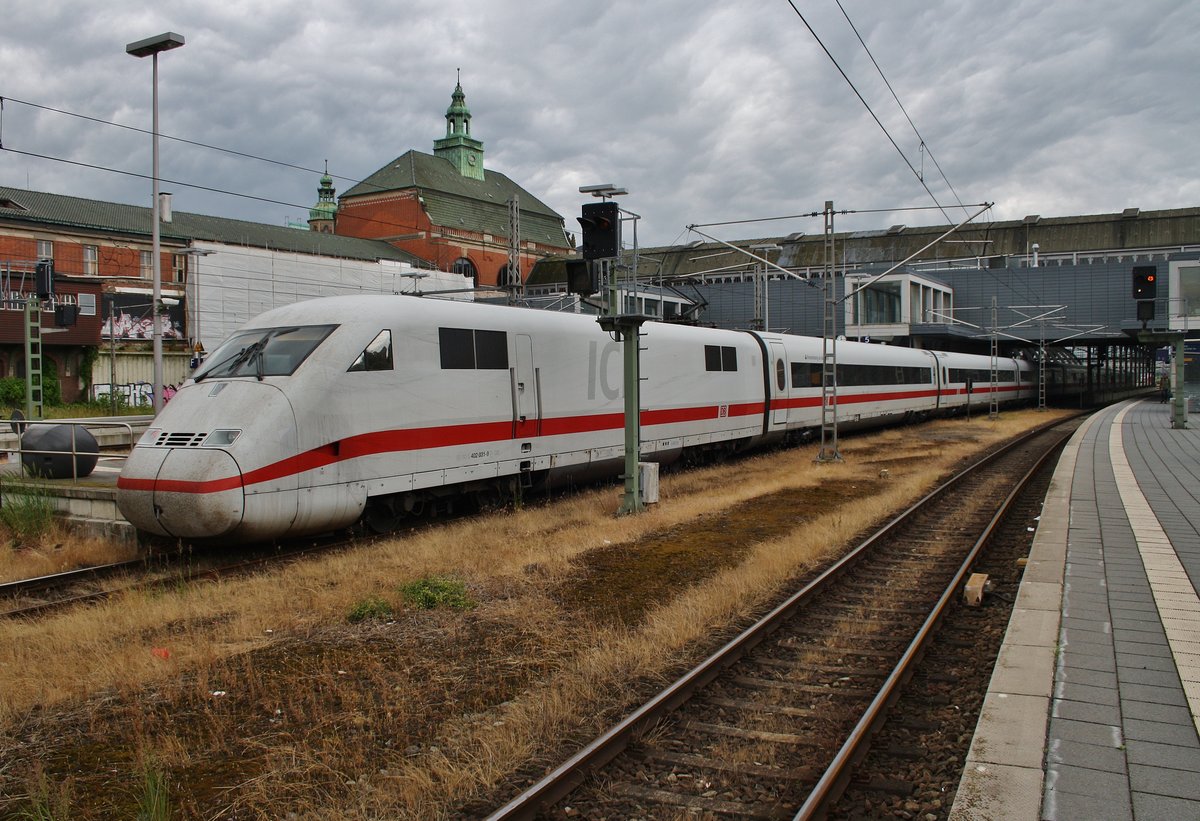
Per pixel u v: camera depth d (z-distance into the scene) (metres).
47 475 14.84
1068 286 53.03
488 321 14.47
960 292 56.12
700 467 21.72
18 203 50.72
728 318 58.47
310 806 4.95
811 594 9.36
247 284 48.62
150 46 23.38
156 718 6.28
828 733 5.97
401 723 6.16
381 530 13.08
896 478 19.48
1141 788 4.55
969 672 7.06
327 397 11.71
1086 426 32.75
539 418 15.34
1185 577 9.05
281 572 10.46
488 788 5.17
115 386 39.47
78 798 5.17
